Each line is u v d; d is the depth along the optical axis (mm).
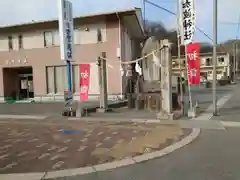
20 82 22766
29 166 5465
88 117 11961
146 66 22047
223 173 4906
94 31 19188
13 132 8922
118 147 6844
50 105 17359
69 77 12703
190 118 11078
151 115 12164
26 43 20953
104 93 13711
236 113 12023
